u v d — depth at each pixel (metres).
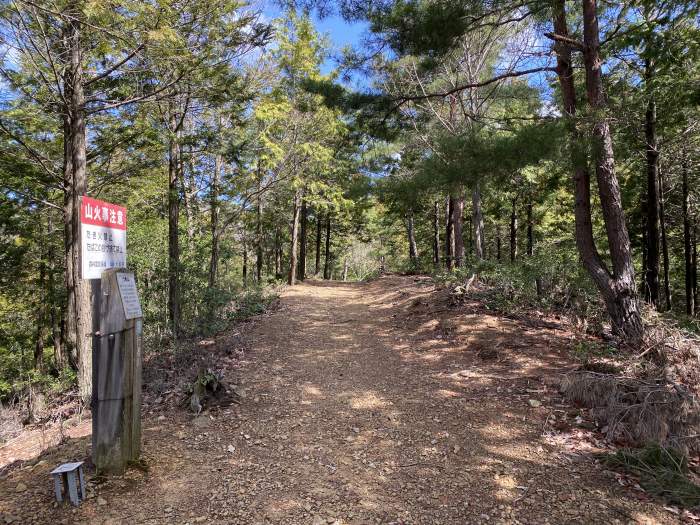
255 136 11.60
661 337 6.02
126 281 3.52
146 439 4.12
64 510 2.93
